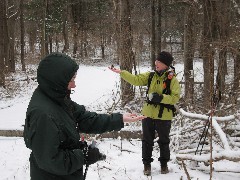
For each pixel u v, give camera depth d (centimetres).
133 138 754
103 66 3669
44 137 239
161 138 532
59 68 250
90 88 1939
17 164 630
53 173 248
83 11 4166
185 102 851
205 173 542
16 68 3119
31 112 244
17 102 1562
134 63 1274
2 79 1883
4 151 706
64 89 255
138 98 1214
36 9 3588
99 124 304
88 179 531
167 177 530
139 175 543
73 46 4416
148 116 526
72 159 250
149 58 3181
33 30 4288
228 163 563
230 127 662
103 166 574
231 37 1012
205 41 1096
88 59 4100
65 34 4119
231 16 1240
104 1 4012
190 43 1281
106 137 757
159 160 544
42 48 2511
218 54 975
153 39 2475
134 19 2491
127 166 584
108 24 4097
